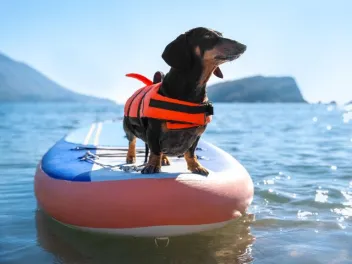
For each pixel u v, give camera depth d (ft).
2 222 3.68
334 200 4.33
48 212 3.43
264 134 11.52
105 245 3.08
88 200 3.02
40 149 8.35
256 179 5.33
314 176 5.51
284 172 5.79
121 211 2.93
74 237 3.23
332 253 2.98
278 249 3.05
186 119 3.02
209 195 3.06
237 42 2.90
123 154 4.31
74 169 3.49
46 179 3.54
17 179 5.42
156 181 3.00
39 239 3.24
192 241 3.18
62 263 2.82
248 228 3.49
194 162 3.32
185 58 3.00
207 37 2.96
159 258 2.88
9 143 9.40
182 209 2.94
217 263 2.82
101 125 6.80
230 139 10.18
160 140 3.15
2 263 2.82
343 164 6.37
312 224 3.60
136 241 3.13
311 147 8.50
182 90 3.04
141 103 3.32
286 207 4.10
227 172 3.52
